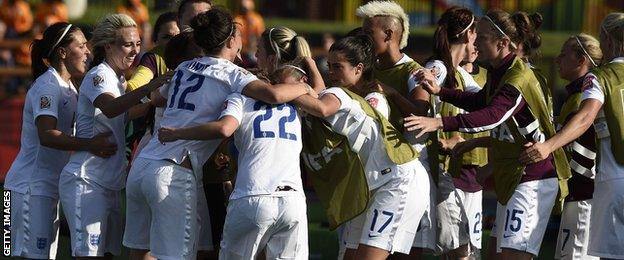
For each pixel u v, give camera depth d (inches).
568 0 2807.6
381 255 936.9
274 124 896.9
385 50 996.6
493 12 954.1
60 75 1008.9
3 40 2142.0
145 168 909.8
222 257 909.8
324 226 1382.9
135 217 936.3
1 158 1940.2
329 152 936.9
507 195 959.0
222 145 1025.5
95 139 971.9
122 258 1172.5
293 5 2874.0
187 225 911.7
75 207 972.6
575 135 927.0
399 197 932.0
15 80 2064.5
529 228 949.2
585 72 1026.7
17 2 2229.3
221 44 913.5
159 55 1095.0
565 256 1063.6
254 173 887.7
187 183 908.6
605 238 953.5
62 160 1024.9
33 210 1007.0
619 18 948.0
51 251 1021.8
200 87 905.5
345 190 936.9
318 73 959.6
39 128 979.3
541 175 954.1
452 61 1021.2
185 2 1088.2
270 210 883.4
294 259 905.5
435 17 2741.1
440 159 1049.5
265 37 991.0
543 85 988.6
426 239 1017.5
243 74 901.2
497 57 951.6
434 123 918.4
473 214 1084.5
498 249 970.1
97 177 976.3
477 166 1074.1
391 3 1001.5
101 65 975.6
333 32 2682.1
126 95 936.3
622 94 937.5
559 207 987.9
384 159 935.7
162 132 887.7
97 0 2610.7
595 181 968.9
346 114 922.1
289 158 898.7
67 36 1000.9
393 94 963.3
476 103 971.3
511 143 953.5
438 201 1055.0
